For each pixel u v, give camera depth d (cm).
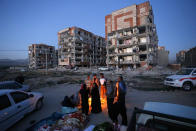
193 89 764
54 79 1528
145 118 185
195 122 109
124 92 306
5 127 299
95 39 6203
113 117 314
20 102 371
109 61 4031
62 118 331
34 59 6719
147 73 2148
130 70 2920
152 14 3497
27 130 295
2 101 313
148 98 600
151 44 3170
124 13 3534
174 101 539
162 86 914
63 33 5453
